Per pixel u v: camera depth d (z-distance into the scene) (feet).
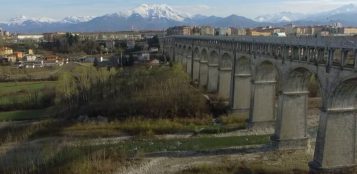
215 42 425.69
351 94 216.13
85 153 266.16
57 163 243.19
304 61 237.86
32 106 432.66
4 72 608.19
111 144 299.99
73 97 432.66
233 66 359.87
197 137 319.47
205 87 477.77
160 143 305.53
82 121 362.33
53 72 613.52
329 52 212.84
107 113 378.32
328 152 222.07
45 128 343.87
